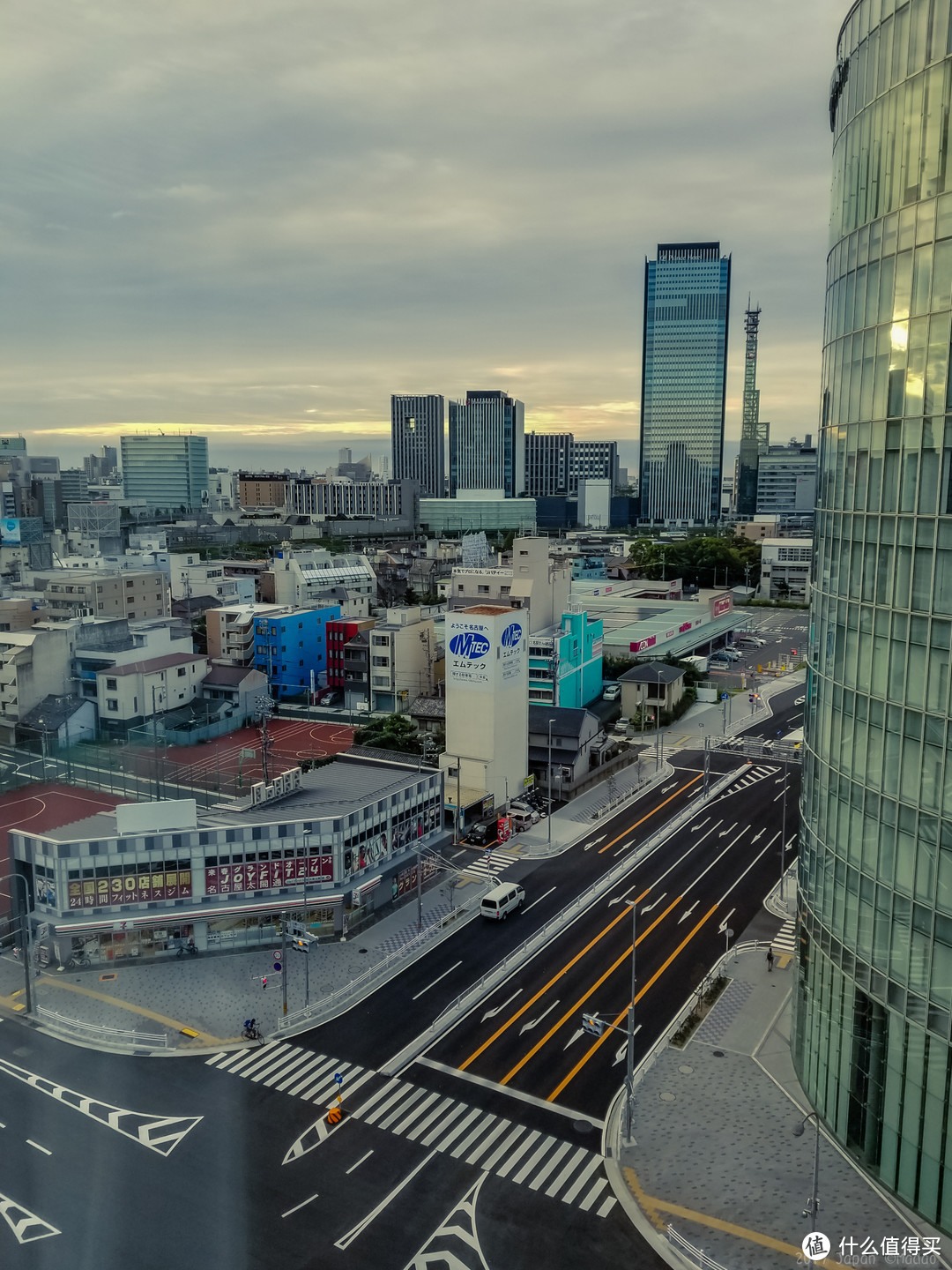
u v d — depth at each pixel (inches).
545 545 5521.7
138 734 5088.6
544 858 3472.0
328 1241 1626.5
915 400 1531.7
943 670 1491.1
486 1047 2249.0
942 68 1440.7
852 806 1758.1
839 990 1835.6
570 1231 1652.3
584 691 5447.8
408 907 3061.0
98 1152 1861.5
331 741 5226.4
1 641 5329.7
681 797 4146.2
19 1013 2407.7
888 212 1587.1
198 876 2770.7
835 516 1800.0
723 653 7209.6
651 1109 2001.7
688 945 2780.5
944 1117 1553.9
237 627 6240.2
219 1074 2139.5
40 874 2733.8
